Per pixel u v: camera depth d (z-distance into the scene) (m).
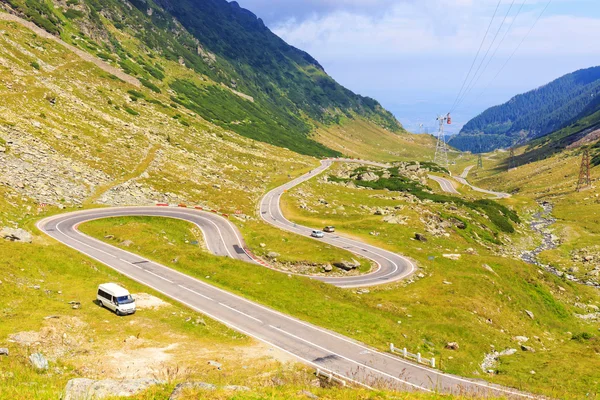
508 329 60.38
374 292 64.75
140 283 52.19
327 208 124.81
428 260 82.38
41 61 153.88
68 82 150.88
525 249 123.94
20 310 36.25
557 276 93.69
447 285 68.81
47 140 105.25
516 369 42.75
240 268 61.22
